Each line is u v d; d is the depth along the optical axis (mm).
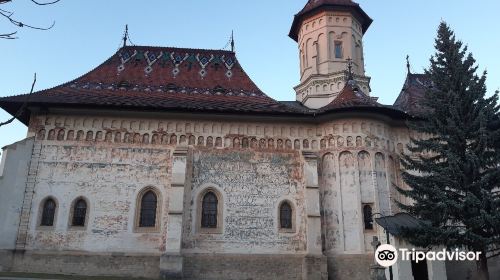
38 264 25297
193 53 36000
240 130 29297
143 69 33562
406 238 23203
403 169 28094
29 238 25766
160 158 28078
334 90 35438
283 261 26578
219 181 28000
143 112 28531
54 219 26297
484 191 20875
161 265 24922
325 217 27547
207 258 26250
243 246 26781
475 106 23312
